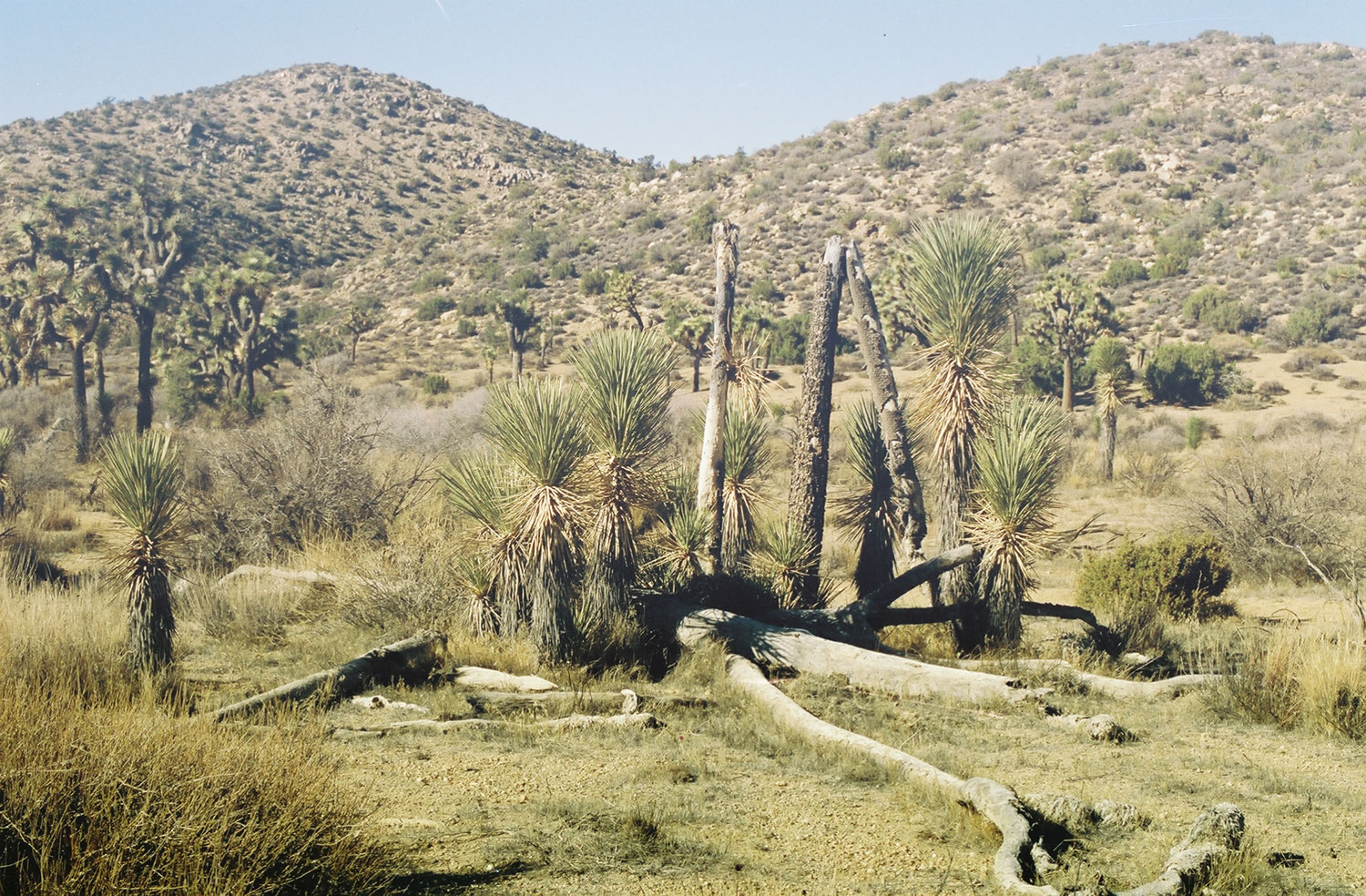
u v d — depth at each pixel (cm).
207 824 379
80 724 434
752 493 1088
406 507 1608
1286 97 9800
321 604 1149
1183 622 1245
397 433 2527
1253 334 5694
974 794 516
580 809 522
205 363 4259
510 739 680
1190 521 1762
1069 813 519
